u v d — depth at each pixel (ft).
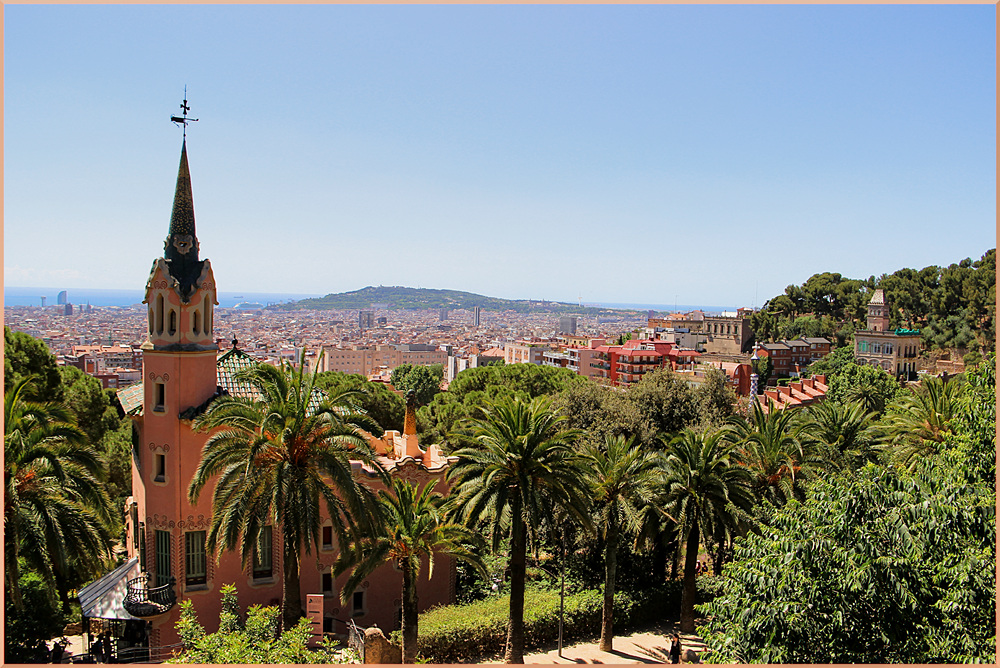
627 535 134.92
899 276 639.76
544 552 159.33
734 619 68.49
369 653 92.63
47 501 94.22
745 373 381.19
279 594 115.24
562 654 112.37
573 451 102.99
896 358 491.72
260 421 96.78
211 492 111.14
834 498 67.97
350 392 105.60
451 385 289.53
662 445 176.96
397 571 123.34
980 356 485.15
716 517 116.78
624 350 519.60
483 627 109.50
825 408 168.04
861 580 60.18
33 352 156.87
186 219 114.32
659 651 114.52
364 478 120.16
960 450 83.71
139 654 105.19
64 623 114.21
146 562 113.09
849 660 60.49
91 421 174.19
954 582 59.21
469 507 99.35
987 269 561.84
